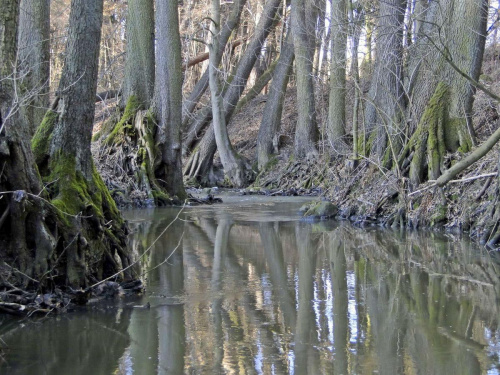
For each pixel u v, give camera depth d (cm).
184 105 3198
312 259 911
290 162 2791
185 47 3703
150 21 2159
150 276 785
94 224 687
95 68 722
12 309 595
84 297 642
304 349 501
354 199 1491
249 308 629
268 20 3045
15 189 623
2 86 612
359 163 1684
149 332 544
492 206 1098
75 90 707
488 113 1762
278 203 2075
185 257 925
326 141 2647
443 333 547
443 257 931
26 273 623
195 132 3247
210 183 3061
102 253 691
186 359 475
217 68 2914
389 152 1466
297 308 626
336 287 726
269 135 3038
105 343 514
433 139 1350
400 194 1350
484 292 700
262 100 4156
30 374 445
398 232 1235
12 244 627
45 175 692
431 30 1434
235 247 1028
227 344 513
